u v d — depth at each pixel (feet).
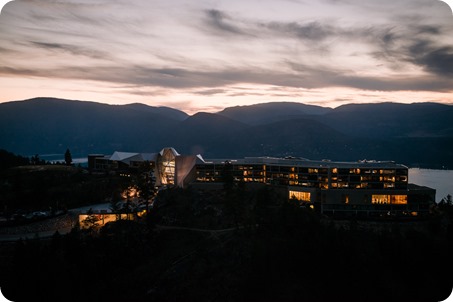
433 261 488.85
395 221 591.78
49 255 451.94
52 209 592.19
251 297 463.01
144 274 486.79
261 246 504.43
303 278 479.41
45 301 423.64
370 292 460.14
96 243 506.48
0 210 603.67
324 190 624.59
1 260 467.93
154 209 603.67
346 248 491.31
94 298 447.83
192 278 480.64
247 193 647.56
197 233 552.82
